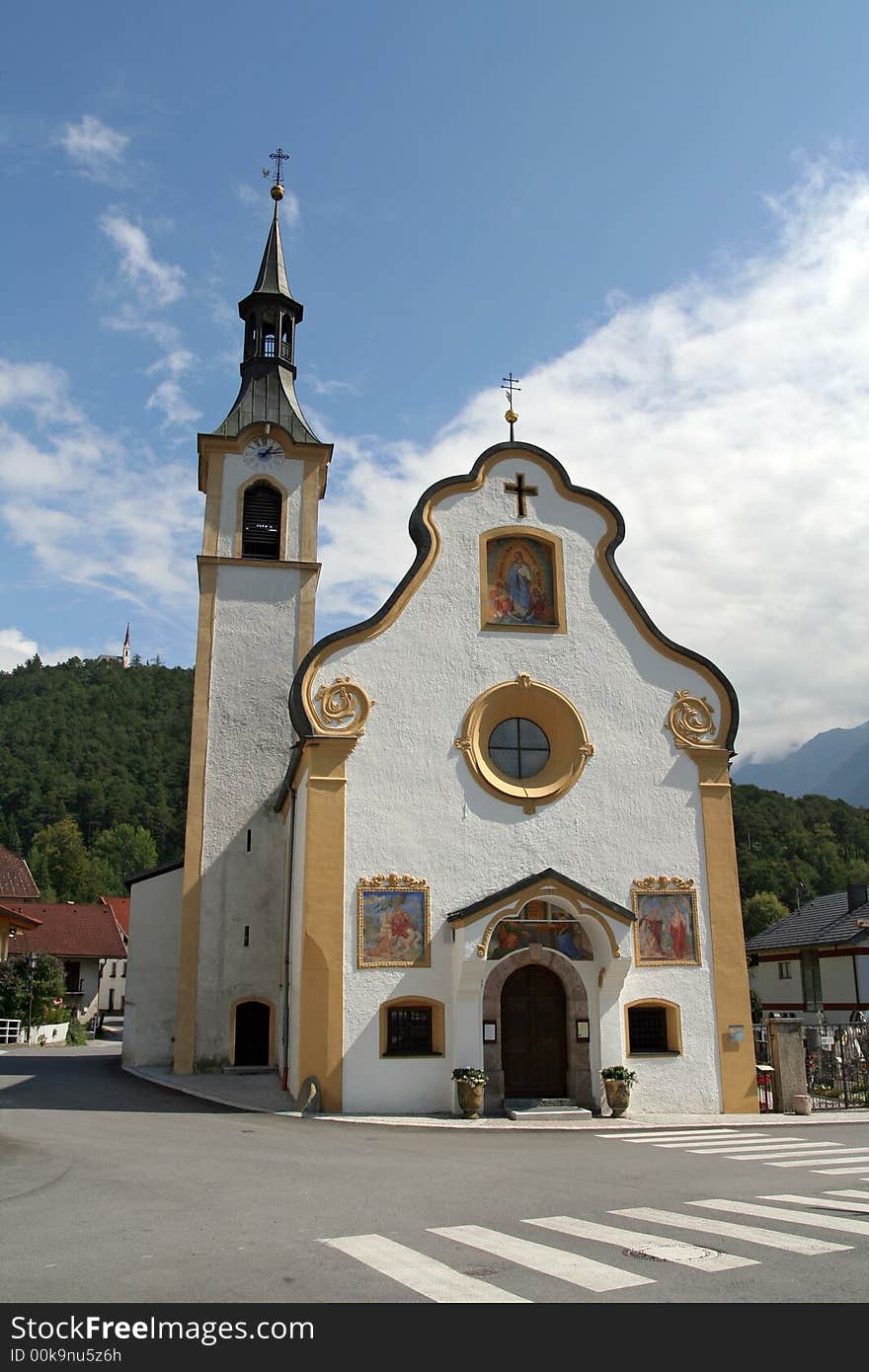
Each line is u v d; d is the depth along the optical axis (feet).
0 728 440.45
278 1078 85.87
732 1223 32.42
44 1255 28.27
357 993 69.72
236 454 106.63
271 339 114.73
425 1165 46.24
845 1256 27.78
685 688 80.69
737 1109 72.33
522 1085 70.85
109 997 257.75
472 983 69.67
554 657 79.36
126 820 399.03
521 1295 24.17
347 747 73.77
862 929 142.61
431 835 73.56
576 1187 39.86
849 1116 70.08
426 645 77.36
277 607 102.63
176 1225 32.22
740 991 75.05
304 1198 37.09
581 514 83.05
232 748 98.07
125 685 496.23
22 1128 57.82
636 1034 73.51
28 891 214.28
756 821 314.96
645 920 75.20
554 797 76.23
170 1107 69.31
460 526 80.69
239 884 94.94
